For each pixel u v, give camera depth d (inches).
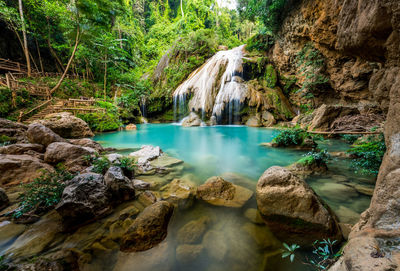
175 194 150.2
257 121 600.1
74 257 87.1
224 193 146.5
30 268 77.5
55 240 98.0
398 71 72.0
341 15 103.3
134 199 141.0
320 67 469.1
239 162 248.5
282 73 639.8
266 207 114.0
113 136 466.0
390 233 51.6
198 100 690.8
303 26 430.9
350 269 45.7
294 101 633.6
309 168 192.5
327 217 99.3
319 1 356.8
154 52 1278.3
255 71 665.0
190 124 651.5
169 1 1665.8
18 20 642.2
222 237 102.3
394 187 58.2
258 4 514.0
